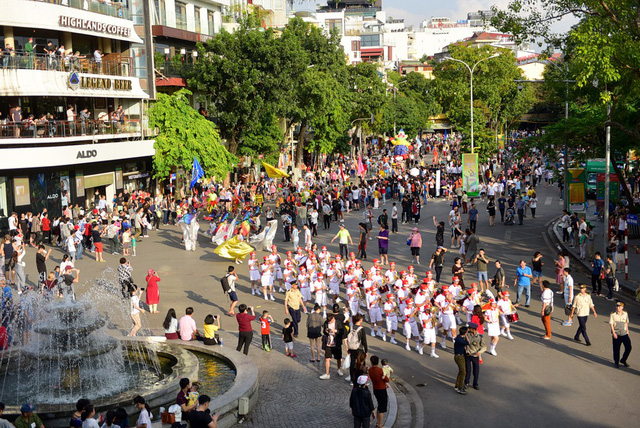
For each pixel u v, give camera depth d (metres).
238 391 15.77
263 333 20.27
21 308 22.27
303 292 25.17
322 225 44.84
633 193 48.06
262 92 52.75
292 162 73.31
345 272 26.78
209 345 19.80
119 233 36.88
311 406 16.27
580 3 26.66
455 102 77.81
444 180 60.31
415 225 44.38
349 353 17.59
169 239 39.94
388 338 21.89
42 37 44.28
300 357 20.00
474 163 54.22
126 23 48.59
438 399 16.81
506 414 15.75
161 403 15.77
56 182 42.97
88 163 45.84
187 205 45.56
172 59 55.97
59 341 17.16
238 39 52.12
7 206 39.88
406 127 112.94
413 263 32.50
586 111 39.28
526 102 95.88
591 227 32.00
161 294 27.28
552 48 29.17
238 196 49.41
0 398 16.03
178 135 49.59
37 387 16.70
